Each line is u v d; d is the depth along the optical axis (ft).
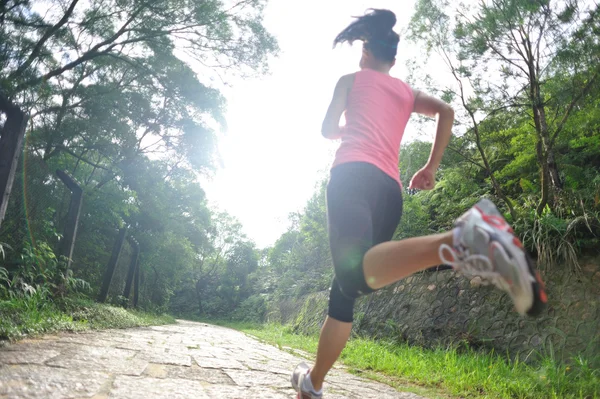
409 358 17.89
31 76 29.07
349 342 24.34
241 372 10.36
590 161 26.73
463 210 28.78
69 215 23.70
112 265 34.65
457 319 23.68
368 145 5.16
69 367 8.02
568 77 21.20
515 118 25.09
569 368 15.31
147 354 11.45
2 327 10.64
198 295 132.98
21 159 19.16
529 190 26.61
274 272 85.35
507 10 21.13
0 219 12.57
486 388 12.18
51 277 21.70
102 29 34.14
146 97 40.45
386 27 5.82
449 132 5.61
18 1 27.48
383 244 4.13
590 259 19.08
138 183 49.80
